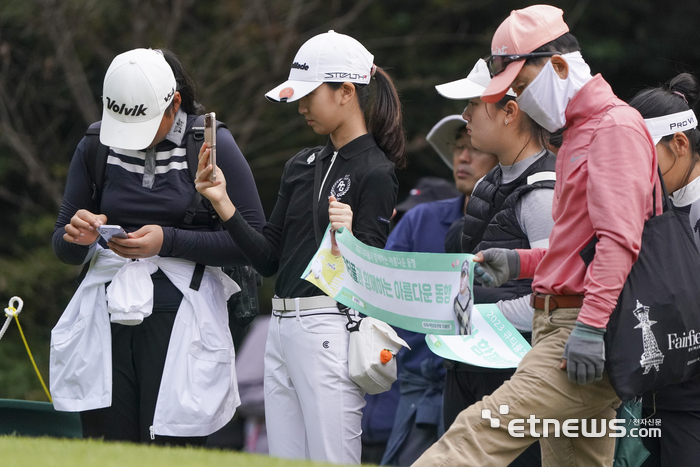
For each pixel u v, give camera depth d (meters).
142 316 15.55
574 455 13.44
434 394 19.84
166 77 16.05
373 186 15.30
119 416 16.17
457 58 55.84
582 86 12.47
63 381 16.06
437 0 55.88
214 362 16.00
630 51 56.66
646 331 11.70
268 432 16.14
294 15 51.84
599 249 11.59
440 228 21.03
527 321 14.78
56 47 47.50
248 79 51.81
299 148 53.25
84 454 11.54
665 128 15.41
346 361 15.27
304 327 15.35
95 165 16.33
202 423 15.69
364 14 57.22
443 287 13.16
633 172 11.70
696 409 14.94
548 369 12.19
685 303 11.93
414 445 19.95
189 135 16.30
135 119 15.78
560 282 12.23
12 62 49.47
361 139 15.73
